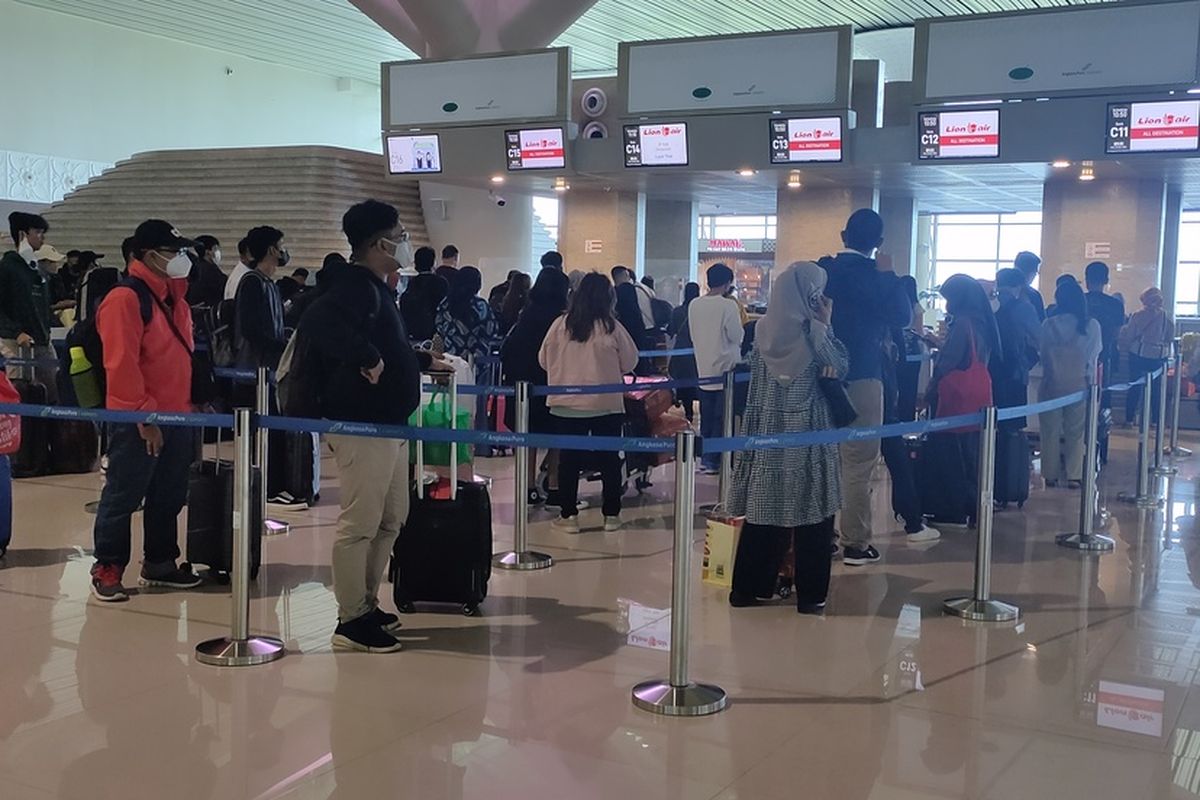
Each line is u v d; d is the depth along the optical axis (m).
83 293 7.54
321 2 20.20
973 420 4.91
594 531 6.54
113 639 4.35
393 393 4.15
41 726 3.46
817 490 4.76
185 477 5.13
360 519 4.15
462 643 4.39
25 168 21.00
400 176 13.20
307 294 6.82
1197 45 9.52
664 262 15.64
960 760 3.32
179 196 19.28
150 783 3.06
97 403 4.88
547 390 6.05
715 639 4.50
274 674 3.97
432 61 12.77
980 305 6.64
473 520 4.74
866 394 5.64
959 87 10.43
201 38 23.52
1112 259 12.26
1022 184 13.30
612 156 12.13
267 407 6.45
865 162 11.16
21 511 6.86
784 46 11.14
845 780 3.17
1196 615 4.97
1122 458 10.02
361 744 3.36
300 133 27.19
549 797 3.02
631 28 20.36
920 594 5.25
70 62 21.73
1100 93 9.91
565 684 3.93
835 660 4.25
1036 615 4.93
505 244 17.12
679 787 3.10
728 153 11.57
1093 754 3.38
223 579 5.24
